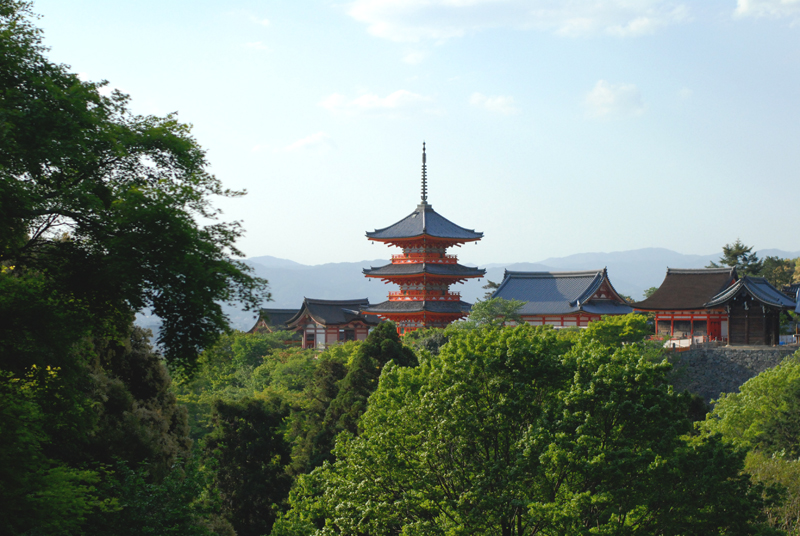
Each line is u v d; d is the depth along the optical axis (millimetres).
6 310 17266
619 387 25922
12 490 16891
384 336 51969
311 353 93188
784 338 79438
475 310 77875
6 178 14992
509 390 28344
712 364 68000
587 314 87562
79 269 17516
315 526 36531
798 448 46156
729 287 78250
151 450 28891
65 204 15953
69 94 16281
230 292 17406
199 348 17688
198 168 18516
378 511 28969
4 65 16219
